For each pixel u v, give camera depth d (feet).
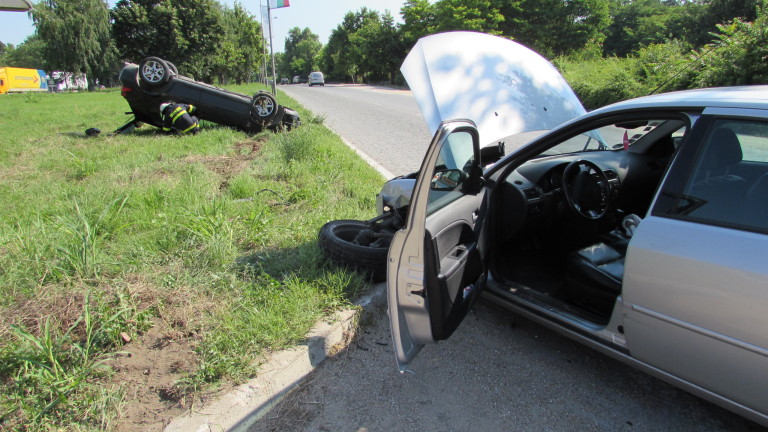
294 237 13.82
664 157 12.09
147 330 9.26
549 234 12.11
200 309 9.86
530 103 12.46
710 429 7.57
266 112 36.19
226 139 32.96
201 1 156.66
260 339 9.06
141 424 7.15
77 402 7.22
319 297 10.44
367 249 11.36
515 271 11.14
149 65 35.32
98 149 29.50
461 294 8.59
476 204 9.47
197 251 12.09
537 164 11.37
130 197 16.96
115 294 9.74
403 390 8.48
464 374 8.89
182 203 16.70
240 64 198.70
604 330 7.98
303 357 8.89
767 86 7.59
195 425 7.20
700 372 6.57
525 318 10.18
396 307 7.69
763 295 5.66
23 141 34.35
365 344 9.87
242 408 7.73
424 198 7.16
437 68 12.17
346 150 28.37
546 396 8.31
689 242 6.43
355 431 7.52
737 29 40.22
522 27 143.64
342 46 305.32
